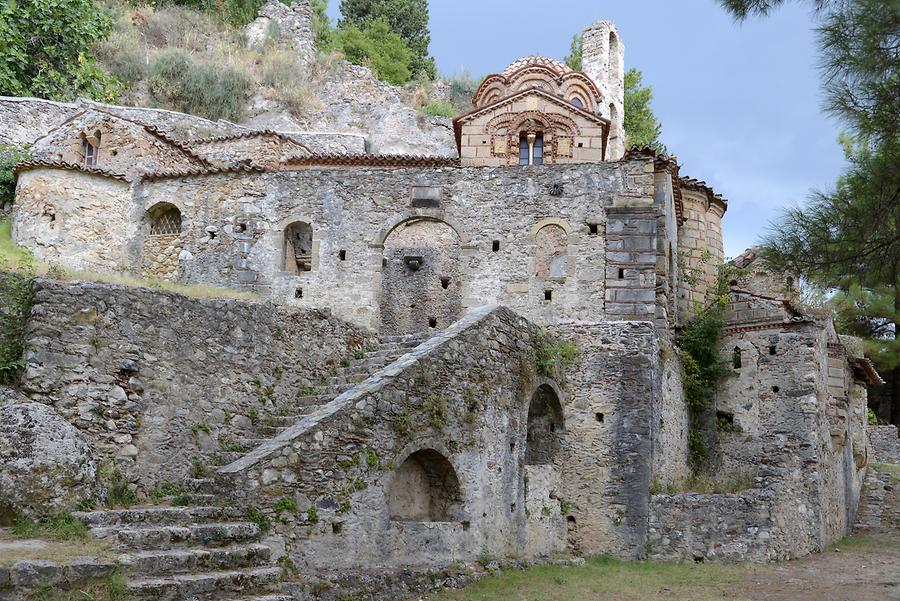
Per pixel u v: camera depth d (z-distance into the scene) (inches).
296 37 1953.7
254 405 615.8
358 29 2230.6
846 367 957.8
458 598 535.5
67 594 374.0
